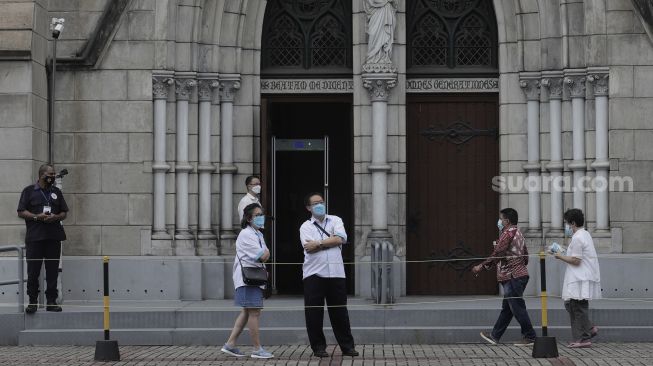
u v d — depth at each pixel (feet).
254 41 91.04
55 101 86.99
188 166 88.17
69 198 86.94
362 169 90.17
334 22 92.73
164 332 77.92
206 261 87.30
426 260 92.17
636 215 85.97
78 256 86.74
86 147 86.99
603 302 83.92
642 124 85.97
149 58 87.15
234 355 71.36
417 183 92.27
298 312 79.36
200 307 81.46
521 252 75.46
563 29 87.66
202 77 89.04
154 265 86.07
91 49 86.69
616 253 85.71
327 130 93.40
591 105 87.25
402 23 90.12
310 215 93.50
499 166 91.56
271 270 91.71
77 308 81.20
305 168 93.45
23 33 82.84
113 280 86.02
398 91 90.02
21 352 74.23
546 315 70.95
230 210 90.02
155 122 87.30
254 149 91.25
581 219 74.59
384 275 82.84
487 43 92.48
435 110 92.43
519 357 70.23
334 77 92.17
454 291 92.17
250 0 90.84
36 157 84.12
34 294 78.95
